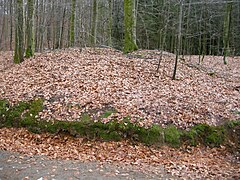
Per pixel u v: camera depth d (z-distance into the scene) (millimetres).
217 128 10570
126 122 10430
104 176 7684
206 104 11836
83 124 10539
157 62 16422
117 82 12961
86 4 30938
